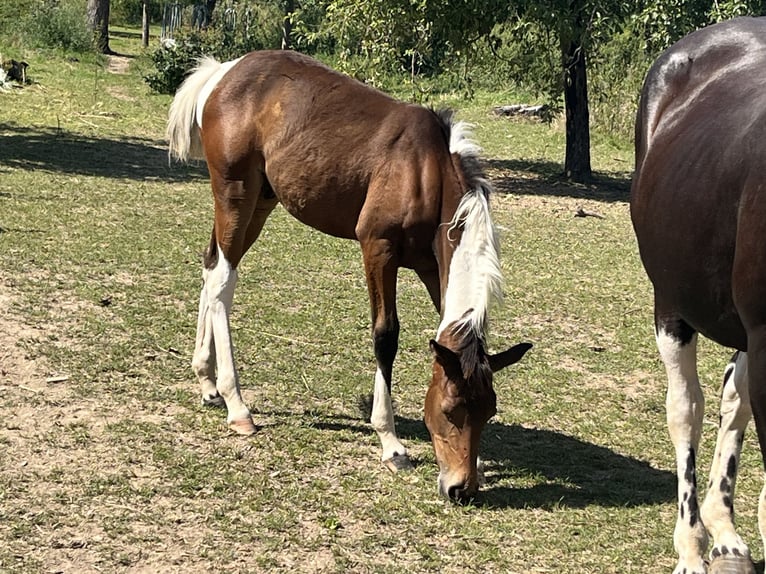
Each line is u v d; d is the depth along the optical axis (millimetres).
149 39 41469
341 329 7336
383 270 4922
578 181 15898
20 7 32656
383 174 4914
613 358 7137
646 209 3605
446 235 4676
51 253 8617
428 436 5484
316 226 5379
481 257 4512
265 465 4922
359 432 5449
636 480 5051
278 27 29500
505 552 4188
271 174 5383
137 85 24906
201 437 5211
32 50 29000
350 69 14922
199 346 5672
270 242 10023
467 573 3996
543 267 9828
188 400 5695
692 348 3674
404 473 4914
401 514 4473
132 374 6023
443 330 4492
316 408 5785
